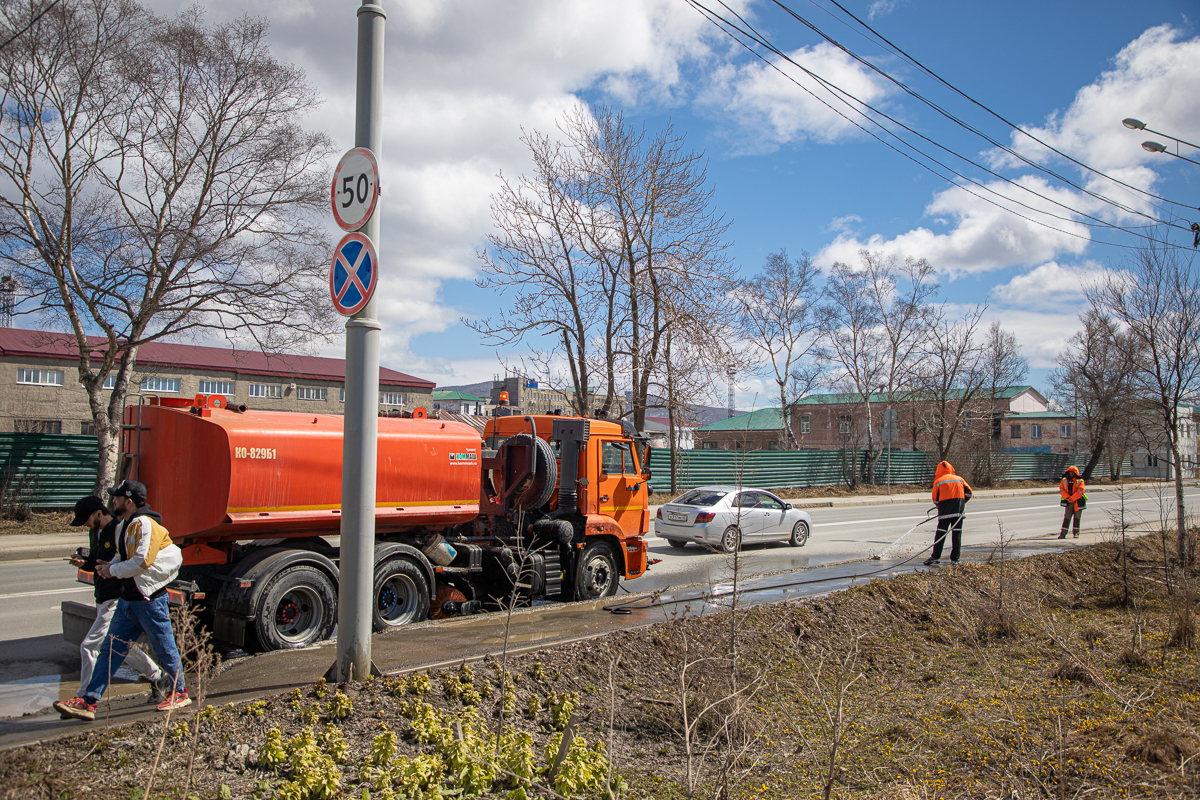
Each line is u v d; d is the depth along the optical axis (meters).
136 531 4.64
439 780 4.00
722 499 15.86
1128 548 12.99
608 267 23.28
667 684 6.05
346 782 3.96
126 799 3.55
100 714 4.68
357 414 5.12
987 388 47.81
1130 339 13.23
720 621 7.34
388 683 5.09
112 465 18.16
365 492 5.15
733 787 4.34
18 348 34.69
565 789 4.10
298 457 7.11
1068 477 16.19
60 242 17.48
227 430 6.75
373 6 5.30
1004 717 5.56
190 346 42.47
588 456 9.95
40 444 18.12
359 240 5.19
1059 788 4.41
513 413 11.05
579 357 23.66
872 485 37.03
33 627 8.01
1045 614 9.18
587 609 8.46
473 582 9.13
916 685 6.60
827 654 7.21
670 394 23.70
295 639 6.81
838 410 64.25
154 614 4.70
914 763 4.88
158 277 19.03
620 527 10.23
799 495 31.75
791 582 10.25
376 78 5.29
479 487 8.59
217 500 6.70
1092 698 6.15
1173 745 4.86
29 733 4.31
